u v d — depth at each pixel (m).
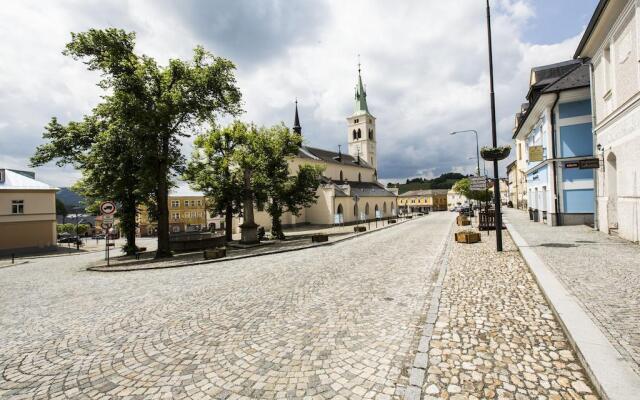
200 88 18.23
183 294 7.85
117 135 17.53
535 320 4.67
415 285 7.33
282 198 25.80
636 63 10.48
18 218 33.94
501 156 10.74
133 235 24.27
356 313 5.60
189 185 26.27
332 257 12.67
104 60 16.02
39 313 7.01
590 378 3.10
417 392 3.11
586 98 17.59
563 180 18.09
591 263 7.50
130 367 4.11
